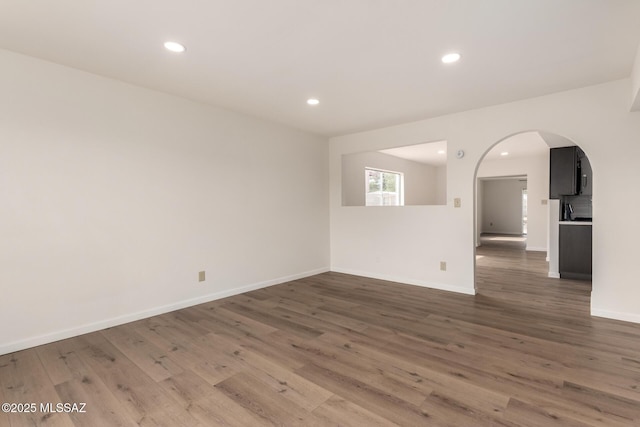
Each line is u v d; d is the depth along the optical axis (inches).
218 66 104.9
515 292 160.4
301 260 192.4
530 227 307.9
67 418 67.2
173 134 132.7
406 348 98.3
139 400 73.1
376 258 191.5
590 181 199.0
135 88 121.3
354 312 131.6
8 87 94.7
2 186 94.2
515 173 311.6
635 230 114.7
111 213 116.0
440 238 165.5
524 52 95.0
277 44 90.7
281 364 89.0
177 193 134.4
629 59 99.2
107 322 115.3
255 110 151.9
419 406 69.9
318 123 174.9
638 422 63.8
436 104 142.9
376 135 187.8
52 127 102.7
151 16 77.0
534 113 134.2
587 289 166.1
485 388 76.3
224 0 70.7
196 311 133.2
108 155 115.0
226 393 75.6
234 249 156.4
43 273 101.7
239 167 157.6
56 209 104.0
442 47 92.4
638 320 115.3
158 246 128.9
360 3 72.1
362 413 68.0
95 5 72.6
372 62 101.8
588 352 93.8
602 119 119.0
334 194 210.7
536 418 65.3
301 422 65.4
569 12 75.3
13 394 75.5
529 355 92.6
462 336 106.8
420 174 343.6
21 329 98.0
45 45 91.5
